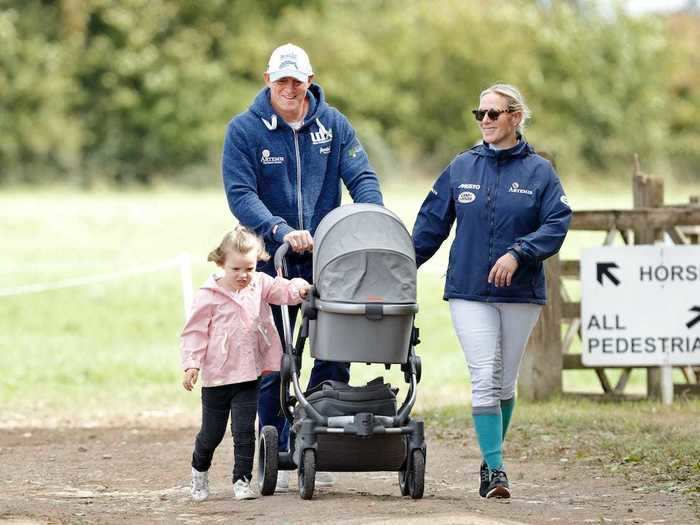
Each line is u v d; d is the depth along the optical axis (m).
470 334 24.70
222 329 24.33
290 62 25.64
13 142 156.50
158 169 160.38
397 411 25.06
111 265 77.75
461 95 170.75
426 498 24.61
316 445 23.70
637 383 52.47
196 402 45.16
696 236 43.69
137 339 60.28
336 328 23.75
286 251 24.83
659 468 27.94
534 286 24.77
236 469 24.66
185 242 90.94
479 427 24.64
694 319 39.88
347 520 21.36
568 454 30.61
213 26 169.38
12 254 82.81
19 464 30.50
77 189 152.75
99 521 22.84
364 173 26.84
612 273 39.81
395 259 23.84
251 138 26.05
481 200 24.73
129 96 160.38
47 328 61.97
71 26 163.25
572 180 162.25
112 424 39.50
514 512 23.12
